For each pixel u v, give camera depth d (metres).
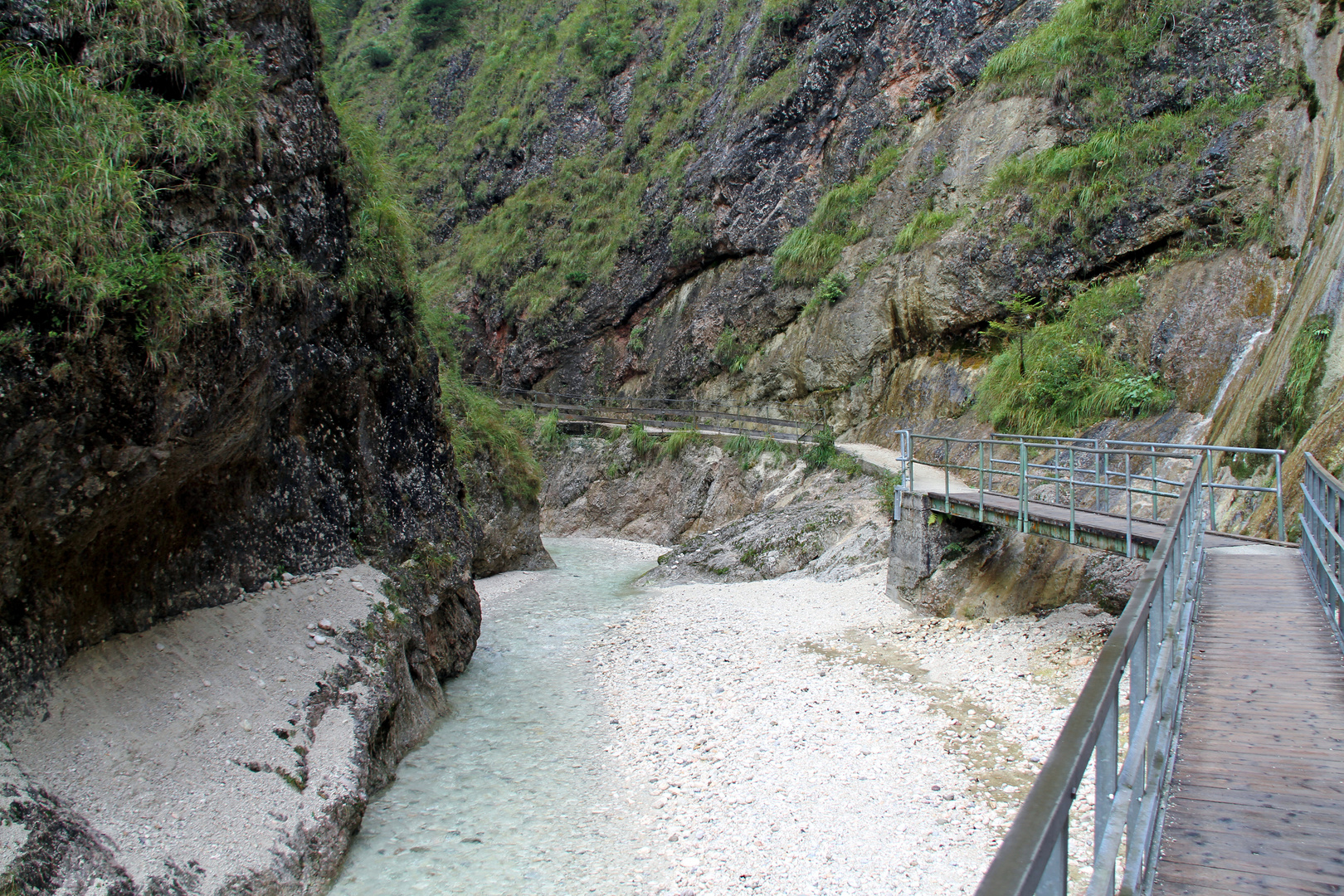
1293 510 8.05
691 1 29.22
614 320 27.42
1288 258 12.41
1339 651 4.80
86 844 4.41
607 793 6.57
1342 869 2.70
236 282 5.55
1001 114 18.00
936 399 17.52
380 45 42.81
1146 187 14.77
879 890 5.03
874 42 21.61
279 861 5.02
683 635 11.24
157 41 5.46
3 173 4.36
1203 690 4.35
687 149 26.23
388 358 8.67
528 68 34.31
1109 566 9.52
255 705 6.00
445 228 35.50
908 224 19.09
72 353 4.54
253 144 6.07
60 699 5.11
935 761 6.71
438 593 9.02
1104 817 2.26
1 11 4.76
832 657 9.68
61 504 4.90
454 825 6.11
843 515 15.36
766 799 6.26
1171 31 15.55
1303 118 13.16
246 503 6.82
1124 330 14.03
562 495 24.97
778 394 21.94
